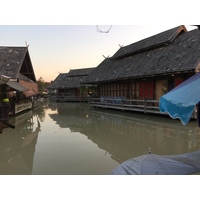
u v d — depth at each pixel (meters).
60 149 6.34
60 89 38.06
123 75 16.11
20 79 18.94
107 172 4.49
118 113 15.38
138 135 8.18
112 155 5.71
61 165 4.96
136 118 12.48
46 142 7.25
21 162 5.31
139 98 15.96
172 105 3.15
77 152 6.02
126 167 3.34
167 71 11.69
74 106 24.62
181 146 6.50
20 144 7.07
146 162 3.44
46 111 18.56
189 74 11.42
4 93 13.48
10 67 17.80
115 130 9.30
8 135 8.51
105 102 18.83
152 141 7.18
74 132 9.01
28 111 18.58
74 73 38.28
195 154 3.87
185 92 3.13
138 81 16.11
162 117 12.18
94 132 8.96
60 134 8.61
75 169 4.69
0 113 10.70
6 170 4.77
